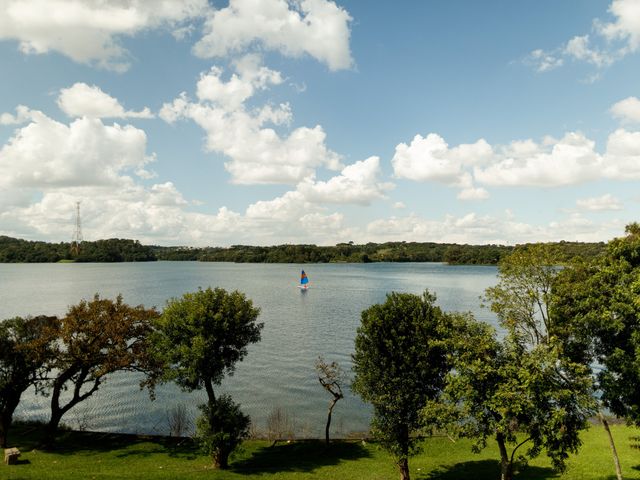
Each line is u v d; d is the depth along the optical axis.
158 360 36.09
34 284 199.75
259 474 30.86
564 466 22.23
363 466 33.34
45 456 32.88
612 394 24.38
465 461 33.91
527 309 31.05
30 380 36.25
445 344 24.64
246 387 56.34
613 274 25.53
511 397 20.67
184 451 36.16
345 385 56.81
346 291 179.88
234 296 35.56
